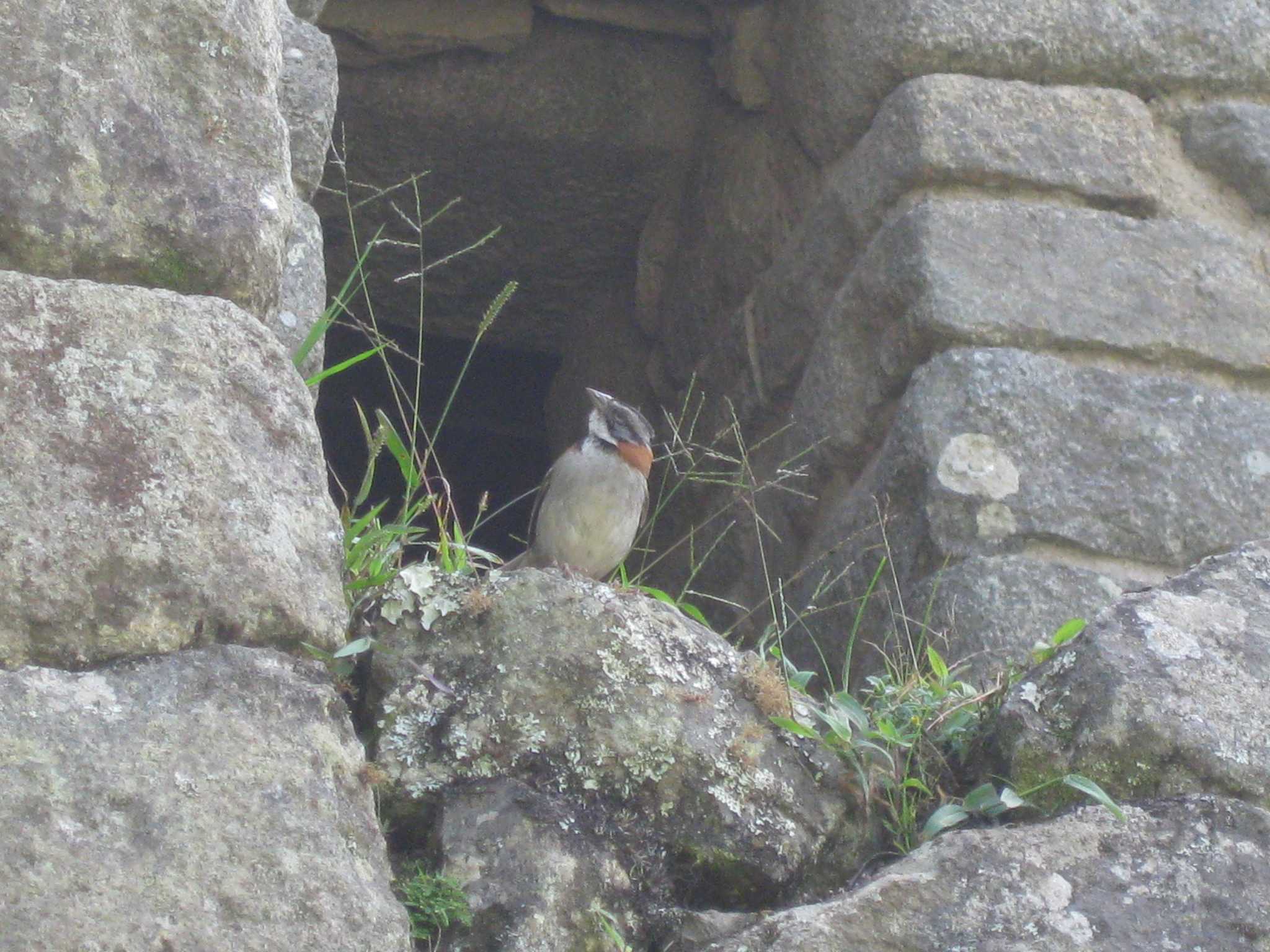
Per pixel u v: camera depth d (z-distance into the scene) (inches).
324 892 214.8
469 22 560.1
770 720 267.6
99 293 241.4
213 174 259.6
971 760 280.7
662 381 585.3
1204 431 426.9
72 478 228.1
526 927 236.4
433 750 252.2
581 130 579.2
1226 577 293.4
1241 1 475.2
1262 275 450.9
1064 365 430.0
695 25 573.0
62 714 215.0
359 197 605.6
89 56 255.8
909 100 456.8
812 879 262.5
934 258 436.5
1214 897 246.7
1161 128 467.2
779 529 478.3
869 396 451.2
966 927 241.1
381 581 267.4
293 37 365.1
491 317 292.0
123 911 203.5
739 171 548.4
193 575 229.6
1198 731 264.1
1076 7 464.8
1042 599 399.9
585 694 257.8
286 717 227.1
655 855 252.2
